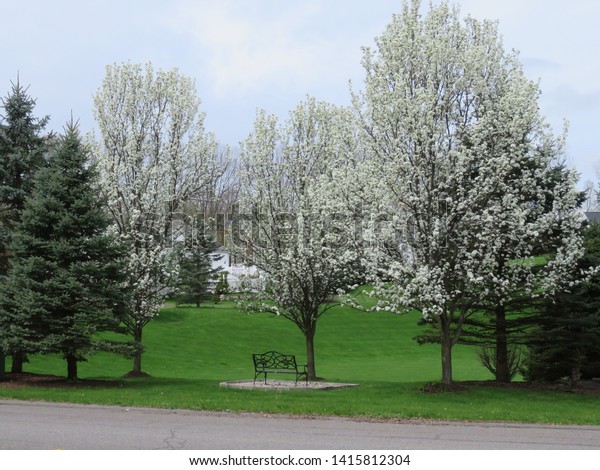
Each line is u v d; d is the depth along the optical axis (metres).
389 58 17.52
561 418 13.53
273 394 16.12
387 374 29.41
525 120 16.34
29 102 21.89
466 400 15.67
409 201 16.75
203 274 46.59
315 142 22.38
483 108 16.89
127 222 22.75
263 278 22.25
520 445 10.60
